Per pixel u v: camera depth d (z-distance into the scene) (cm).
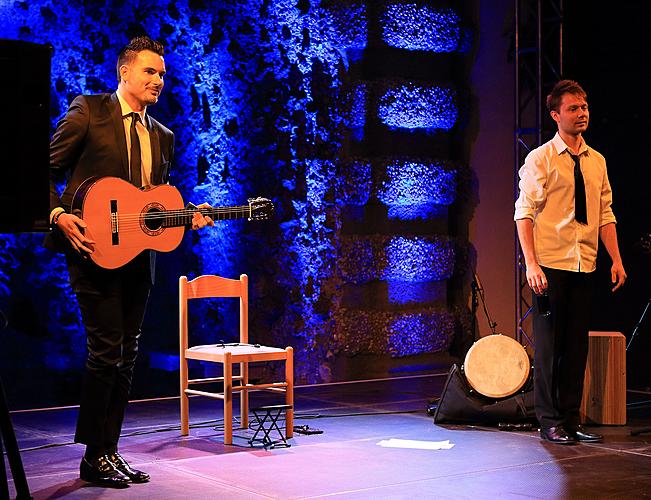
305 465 420
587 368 538
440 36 824
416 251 806
